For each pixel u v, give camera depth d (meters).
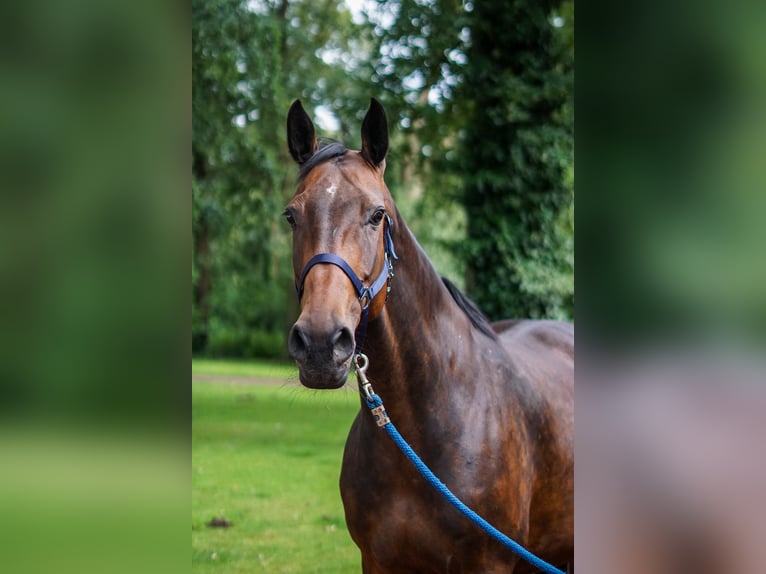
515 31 8.99
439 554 2.14
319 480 5.90
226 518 4.91
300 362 1.70
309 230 1.85
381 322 2.01
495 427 2.22
